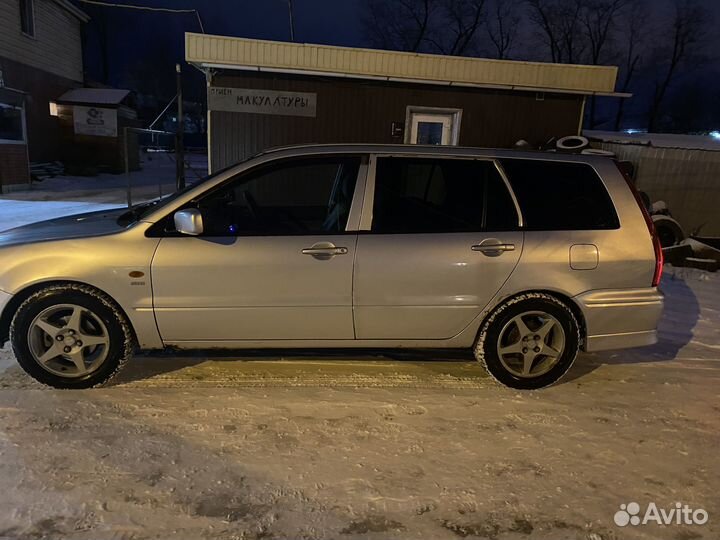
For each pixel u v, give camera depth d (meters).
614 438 3.32
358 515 2.57
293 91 10.01
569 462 3.05
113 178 20.78
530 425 3.43
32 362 3.57
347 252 3.63
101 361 3.65
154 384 3.79
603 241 3.79
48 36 19.56
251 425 3.30
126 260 3.52
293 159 3.75
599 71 10.29
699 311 6.17
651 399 3.86
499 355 3.85
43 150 19.48
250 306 3.64
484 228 3.76
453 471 2.93
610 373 4.31
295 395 3.70
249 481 2.78
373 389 3.85
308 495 2.70
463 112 10.52
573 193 3.86
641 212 3.88
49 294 3.50
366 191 3.71
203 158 35.91
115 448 3.01
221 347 3.79
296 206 4.09
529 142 10.84
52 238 3.57
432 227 3.73
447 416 3.51
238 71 9.79
